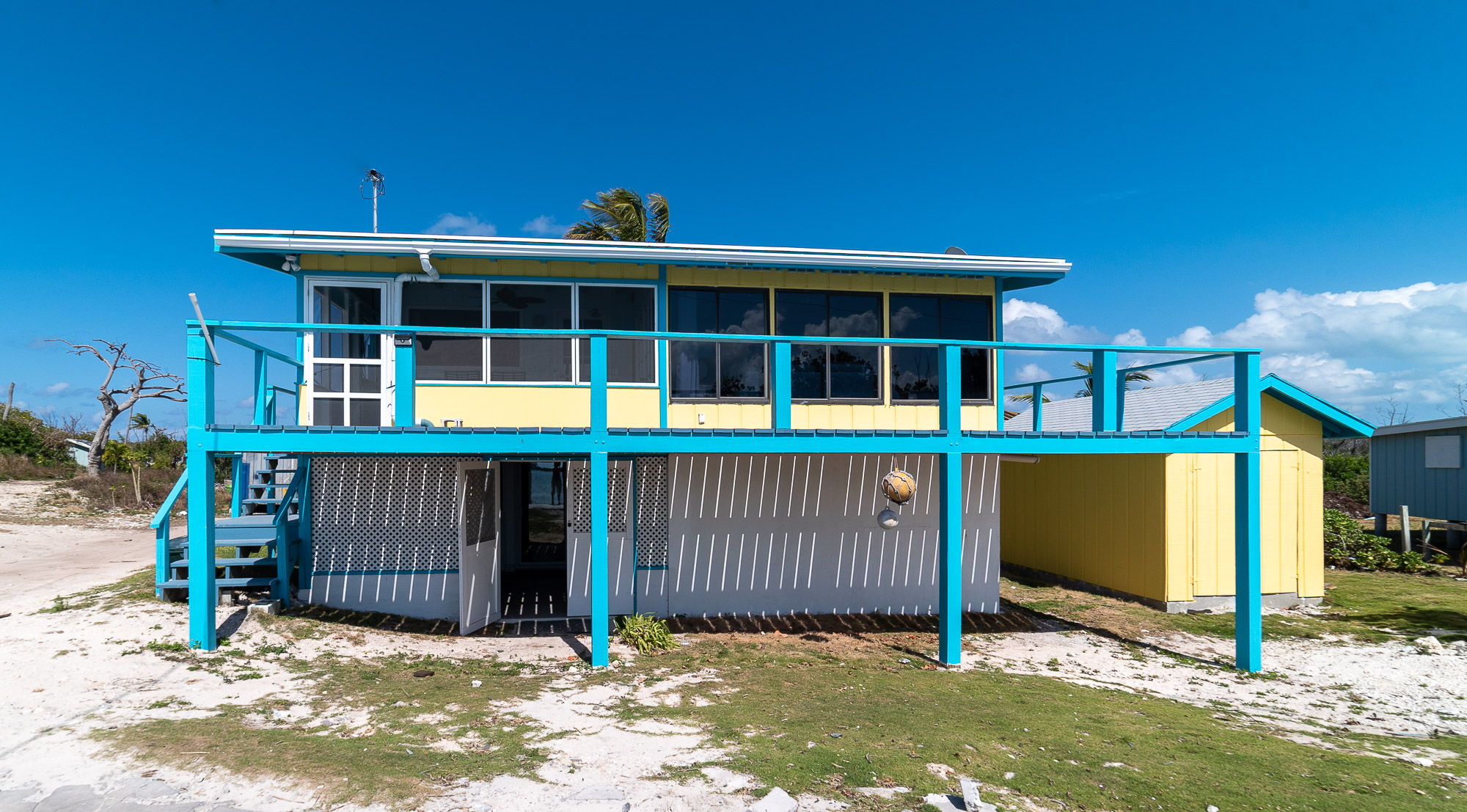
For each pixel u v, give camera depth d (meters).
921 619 10.17
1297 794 4.74
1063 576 13.10
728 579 10.08
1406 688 7.67
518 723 5.64
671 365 9.35
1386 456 19.06
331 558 9.17
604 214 22.61
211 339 7.17
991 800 4.42
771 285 9.69
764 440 7.61
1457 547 17.31
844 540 10.35
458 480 8.84
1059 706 6.57
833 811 4.19
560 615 9.81
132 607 8.17
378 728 5.41
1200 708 6.89
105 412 27.27
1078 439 8.08
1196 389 11.89
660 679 7.15
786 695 6.68
